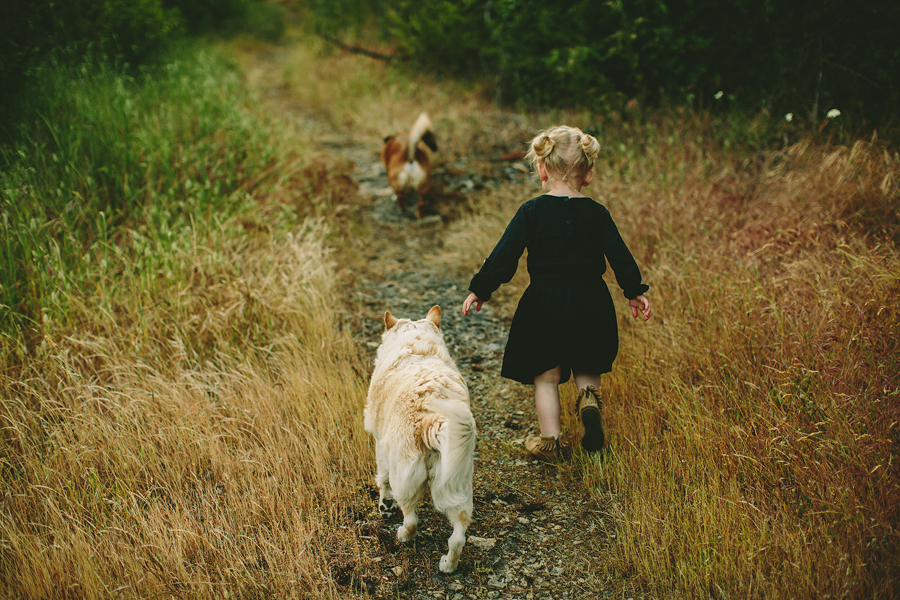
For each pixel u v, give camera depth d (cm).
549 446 281
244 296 391
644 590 221
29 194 421
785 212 413
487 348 402
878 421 249
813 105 536
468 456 210
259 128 657
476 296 262
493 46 876
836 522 218
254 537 241
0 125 482
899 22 497
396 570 232
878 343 279
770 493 247
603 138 616
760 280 351
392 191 657
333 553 241
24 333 339
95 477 263
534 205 259
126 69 705
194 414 304
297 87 1051
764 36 589
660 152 545
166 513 250
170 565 226
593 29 695
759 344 310
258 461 279
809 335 296
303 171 629
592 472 281
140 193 482
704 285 365
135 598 212
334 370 350
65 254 392
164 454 284
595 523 257
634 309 263
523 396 352
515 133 742
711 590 216
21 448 280
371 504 268
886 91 510
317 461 281
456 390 226
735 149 541
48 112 517
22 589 214
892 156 442
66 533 236
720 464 266
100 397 297
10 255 356
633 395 320
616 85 686
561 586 226
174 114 616
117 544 234
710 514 234
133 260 410
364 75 1002
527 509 267
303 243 463
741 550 221
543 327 262
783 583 206
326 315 397
